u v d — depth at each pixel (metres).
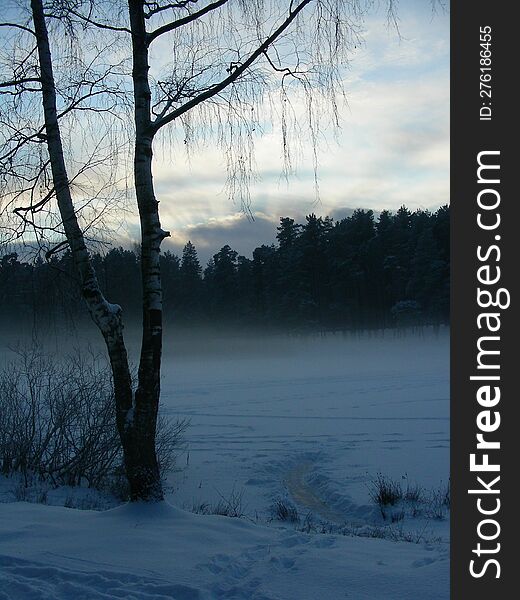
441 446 17.44
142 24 6.91
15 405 13.74
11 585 4.38
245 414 25.95
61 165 7.02
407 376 43.28
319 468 15.40
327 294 76.81
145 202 6.77
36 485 12.64
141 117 6.85
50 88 7.12
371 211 79.56
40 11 7.11
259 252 84.44
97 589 4.37
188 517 6.24
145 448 6.52
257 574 4.56
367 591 4.23
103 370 13.99
